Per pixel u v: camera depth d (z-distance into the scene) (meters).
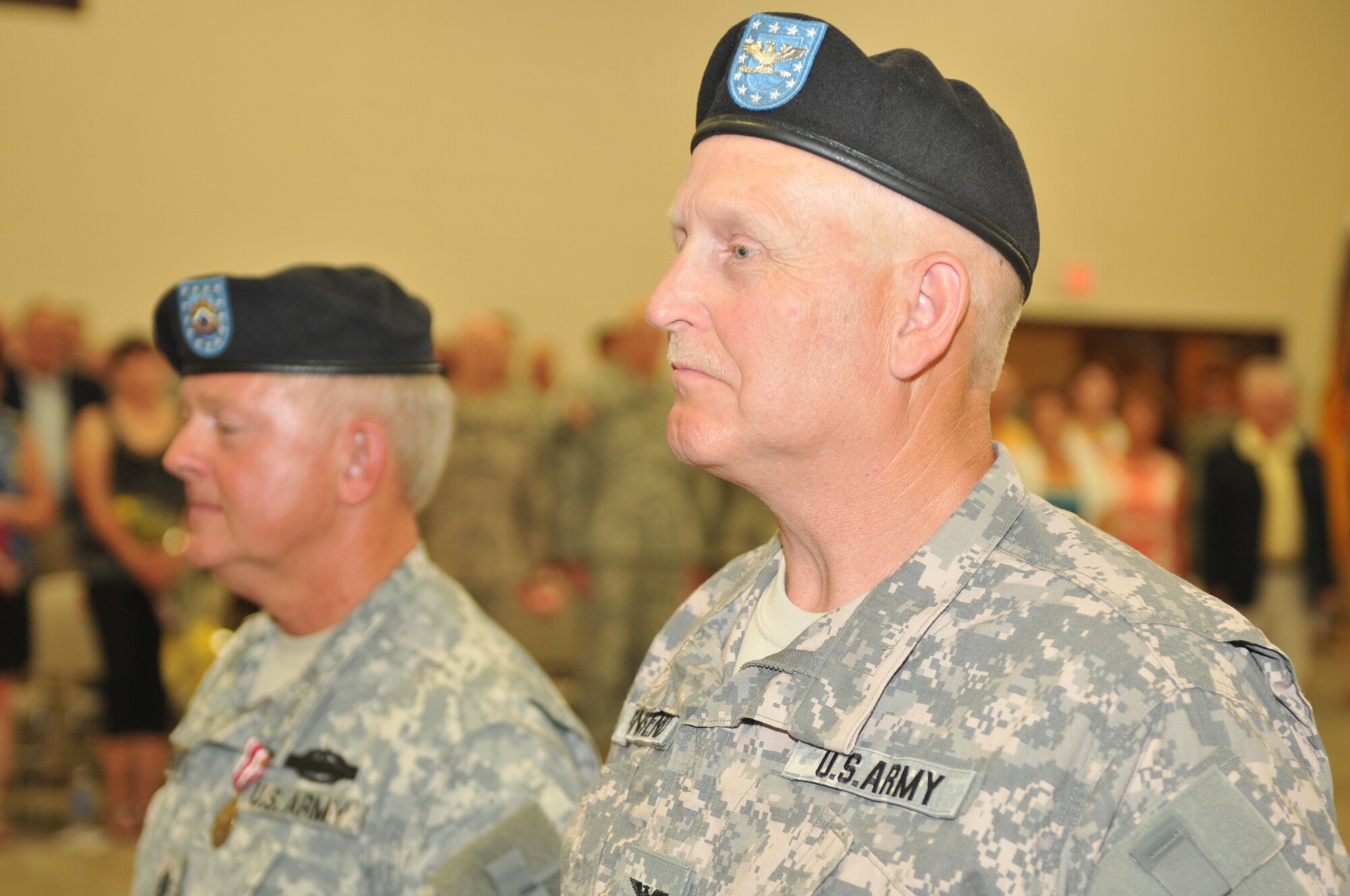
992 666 0.77
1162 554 4.99
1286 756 0.75
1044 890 0.71
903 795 0.75
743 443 0.83
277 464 1.36
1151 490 5.01
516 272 6.95
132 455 3.99
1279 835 0.70
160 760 4.03
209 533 1.39
